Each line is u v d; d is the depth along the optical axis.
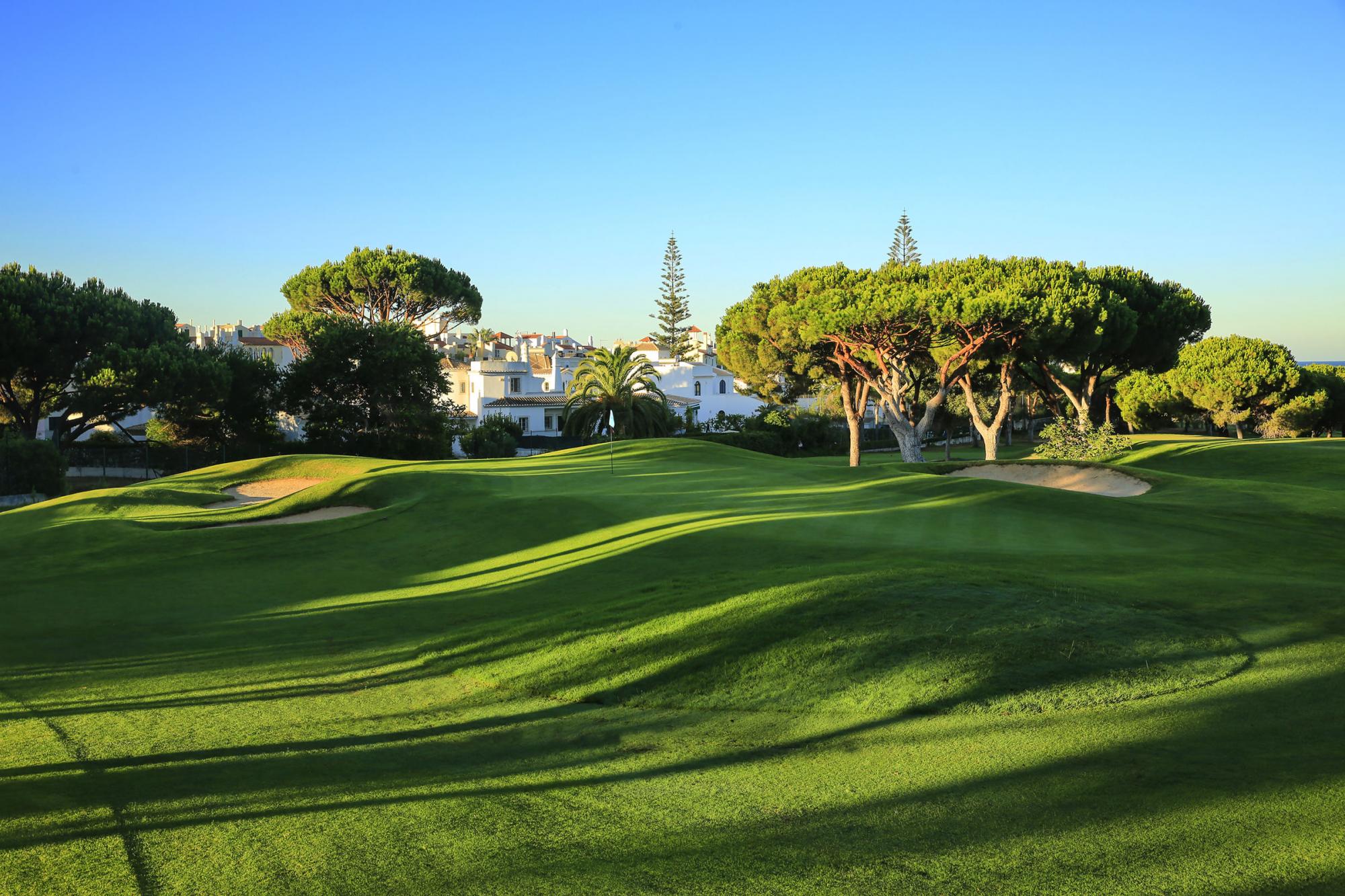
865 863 4.76
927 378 51.72
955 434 85.75
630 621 10.80
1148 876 4.40
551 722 8.17
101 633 13.05
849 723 7.45
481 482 27.20
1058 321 37.38
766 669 8.79
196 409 52.59
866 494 22.88
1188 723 6.71
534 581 15.29
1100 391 56.31
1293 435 57.25
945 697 7.72
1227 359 57.59
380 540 20.59
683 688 8.72
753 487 25.31
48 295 48.62
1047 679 7.89
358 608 14.27
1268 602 10.20
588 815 5.71
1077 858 4.65
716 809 5.73
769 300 47.78
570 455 35.91
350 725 8.29
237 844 5.31
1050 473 29.50
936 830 5.14
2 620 14.09
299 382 55.31
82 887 4.73
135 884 4.76
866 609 9.76
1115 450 38.16
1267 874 4.34
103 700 9.43
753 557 15.58
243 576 17.78
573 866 4.88
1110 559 14.12
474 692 9.41
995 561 13.95
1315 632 9.00
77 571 18.75
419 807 5.94
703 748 7.14
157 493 30.64
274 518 25.45
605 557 16.52
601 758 7.05
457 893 4.60
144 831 5.52
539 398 80.38
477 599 14.39
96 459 57.34
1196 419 62.19
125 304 52.03
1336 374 65.81
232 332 102.56
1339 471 34.56
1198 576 12.12
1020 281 40.12
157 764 7.09
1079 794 5.50
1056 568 13.02
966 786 5.81
